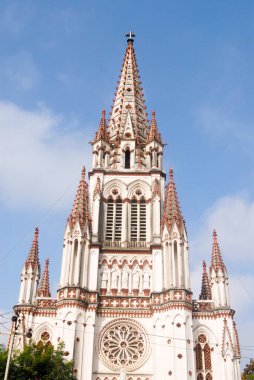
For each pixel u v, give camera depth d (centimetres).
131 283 6562
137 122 8494
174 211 6862
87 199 7219
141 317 6234
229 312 6147
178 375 5566
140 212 7288
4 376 4356
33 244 6844
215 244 6806
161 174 7594
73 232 6681
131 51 9969
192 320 6081
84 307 6144
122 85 9288
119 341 6100
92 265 6581
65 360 5275
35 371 4675
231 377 5688
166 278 6328
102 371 5891
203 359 5928
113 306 6309
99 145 7956
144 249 6794
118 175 7588
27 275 6494
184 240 6619
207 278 8294
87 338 5956
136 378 5859
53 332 6081
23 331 5962
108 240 7025
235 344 6112
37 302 6331
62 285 6309
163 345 5888
